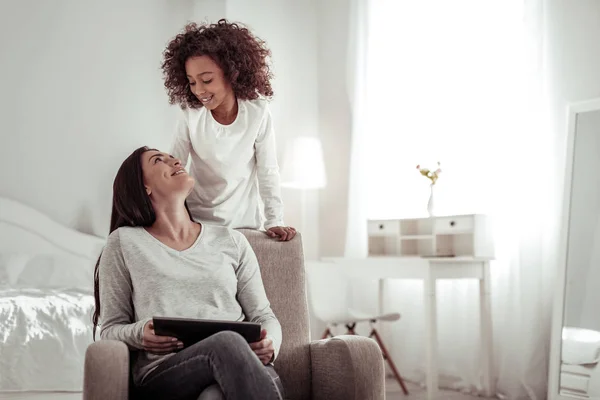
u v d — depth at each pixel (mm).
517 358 3377
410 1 4137
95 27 4410
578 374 3014
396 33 4203
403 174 4133
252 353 1468
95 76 4395
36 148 4250
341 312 3635
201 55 1992
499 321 3582
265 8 4504
